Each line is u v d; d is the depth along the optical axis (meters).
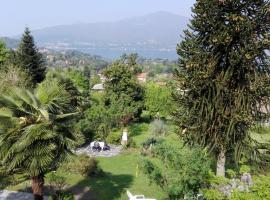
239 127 22.09
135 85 46.03
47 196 19.41
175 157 16.42
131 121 44.00
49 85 15.98
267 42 20.69
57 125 14.98
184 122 23.30
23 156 14.03
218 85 21.62
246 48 20.70
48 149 14.12
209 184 15.67
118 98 44.47
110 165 27.97
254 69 21.59
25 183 21.03
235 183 14.96
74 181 22.83
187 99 23.09
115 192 21.72
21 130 14.28
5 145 14.18
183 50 22.84
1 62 49.38
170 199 17.06
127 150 32.25
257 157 22.84
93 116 35.03
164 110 48.62
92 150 32.09
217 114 22.00
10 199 19.28
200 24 21.89
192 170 15.53
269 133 33.53
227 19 21.20
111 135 34.66
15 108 14.46
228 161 24.52
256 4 21.30
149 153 29.44
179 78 23.12
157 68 183.62
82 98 30.94
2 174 20.84
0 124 14.16
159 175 17.23
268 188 12.89
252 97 21.75
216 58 22.02
